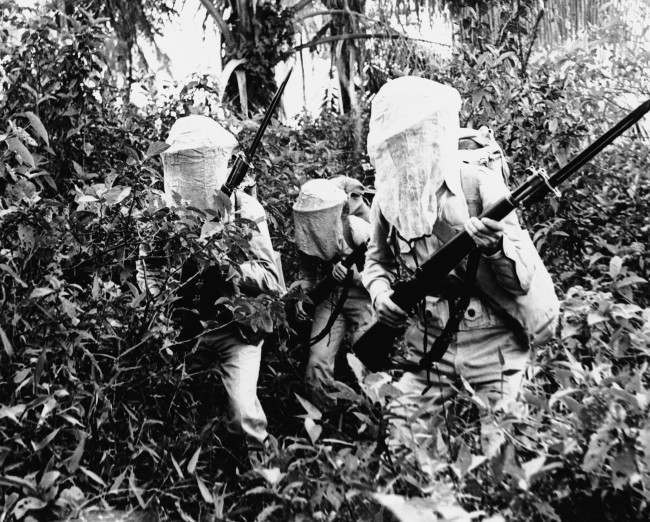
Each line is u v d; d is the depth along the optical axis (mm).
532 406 2959
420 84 3816
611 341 2984
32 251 3773
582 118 6379
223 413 4586
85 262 4102
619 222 5785
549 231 5586
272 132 7074
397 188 3723
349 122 9109
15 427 3359
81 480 3473
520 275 3518
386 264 4059
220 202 3955
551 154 6082
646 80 6762
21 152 3896
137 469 3965
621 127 3354
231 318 4523
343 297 5828
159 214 3990
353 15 10438
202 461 4109
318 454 2924
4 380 3510
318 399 5176
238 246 4074
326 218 5797
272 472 2863
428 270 3643
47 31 5273
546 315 3604
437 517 2426
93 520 3338
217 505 3275
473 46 7484
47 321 3617
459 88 6488
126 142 5957
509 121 6156
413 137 3686
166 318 4176
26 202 3848
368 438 3256
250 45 9836
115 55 9633
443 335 3650
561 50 6625
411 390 3848
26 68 5266
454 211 3686
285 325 4496
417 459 2736
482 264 3668
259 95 9938
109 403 3668
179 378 4246
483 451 2770
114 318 3990
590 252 5273
